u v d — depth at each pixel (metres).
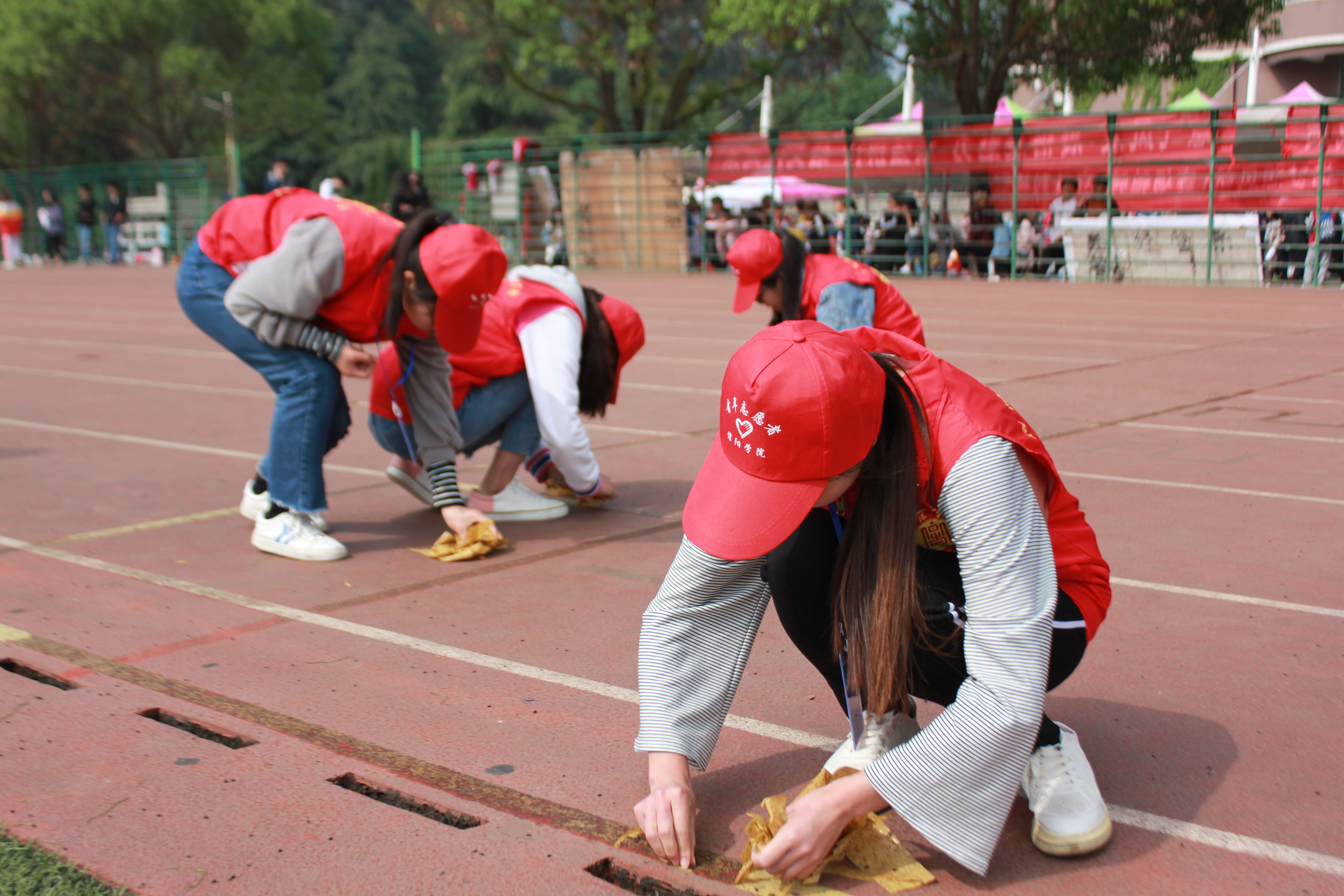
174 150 41.31
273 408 8.07
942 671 2.28
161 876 2.19
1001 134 19.45
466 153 26.88
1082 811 2.28
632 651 3.42
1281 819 2.42
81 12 35.75
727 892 2.17
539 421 4.71
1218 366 9.39
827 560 2.30
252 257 4.25
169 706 3.01
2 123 39.50
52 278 24.33
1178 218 18.33
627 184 24.20
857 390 1.91
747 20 23.77
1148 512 4.92
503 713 2.98
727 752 2.77
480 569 4.28
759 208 22.34
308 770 2.65
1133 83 24.05
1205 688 3.11
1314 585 3.95
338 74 64.31
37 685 3.15
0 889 2.13
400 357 4.34
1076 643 2.27
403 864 2.25
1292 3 25.67
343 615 3.75
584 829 2.40
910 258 20.59
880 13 27.41
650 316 15.02
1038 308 14.66
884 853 2.24
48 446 6.77
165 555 4.46
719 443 2.09
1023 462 2.16
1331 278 17.77
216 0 39.22
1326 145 17.06
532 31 29.89
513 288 4.76
